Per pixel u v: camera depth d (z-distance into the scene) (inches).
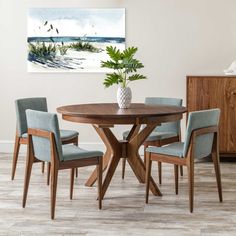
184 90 270.5
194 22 267.0
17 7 272.7
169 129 224.7
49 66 274.4
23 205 182.9
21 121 215.9
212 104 249.4
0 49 275.7
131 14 269.0
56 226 163.9
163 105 211.8
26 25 273.3
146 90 272.4
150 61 270.7
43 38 272.8
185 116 269.7
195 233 157.6
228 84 247.4
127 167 245.4
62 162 171.3
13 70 276.4
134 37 270.1
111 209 181.0
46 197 195.0
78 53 272.5
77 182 217.2
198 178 224.4
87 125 276.4
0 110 278.4
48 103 276.7
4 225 164.7
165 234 156.8
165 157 182.9
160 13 268.1
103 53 271.3
